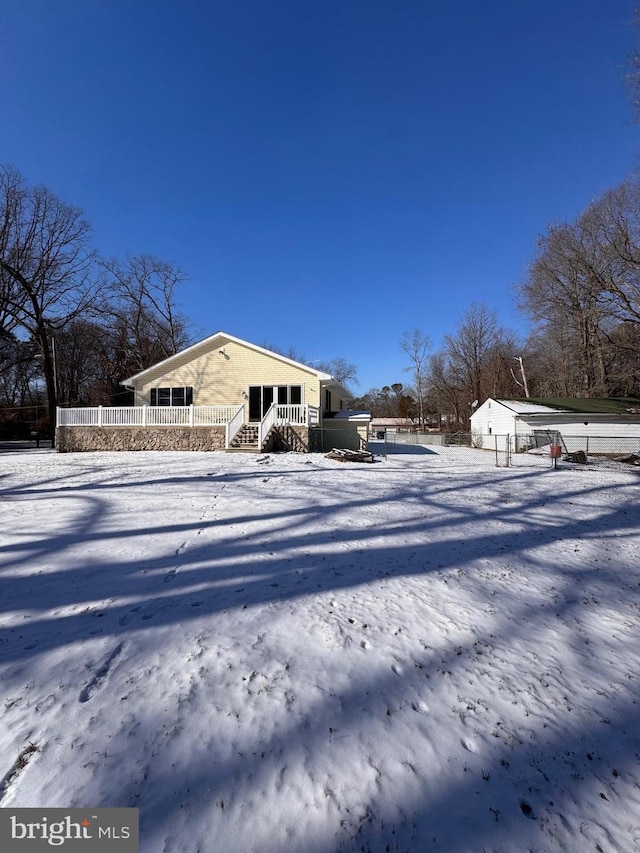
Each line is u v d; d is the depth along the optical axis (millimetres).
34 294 23672
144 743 1807
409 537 5055
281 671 2340
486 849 1443
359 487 8398
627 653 2770
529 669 2514
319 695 2156
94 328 29844
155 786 1608
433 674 2396
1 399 33812
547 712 2145
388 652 2590
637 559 4684
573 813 1599
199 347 19094
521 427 22281
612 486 9453
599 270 24203
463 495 7883
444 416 48438
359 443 20672
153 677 2258
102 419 17203
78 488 7891
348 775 1689
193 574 3695
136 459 13109
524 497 7902
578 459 16672
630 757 1887
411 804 1590
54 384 25547
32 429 30188
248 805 1545
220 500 6785
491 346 44812
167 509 6113
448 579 3820
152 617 2924
